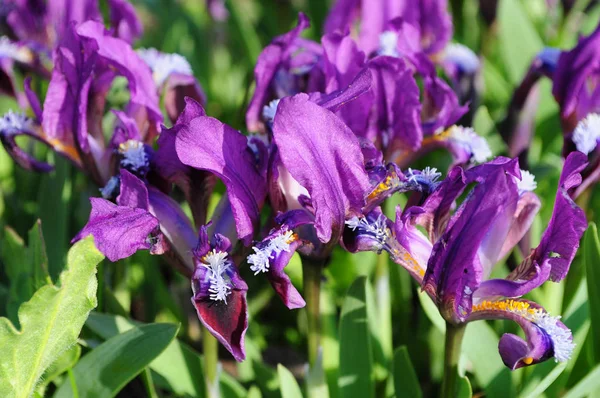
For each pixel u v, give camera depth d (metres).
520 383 0.55
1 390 0.48
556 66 0.58
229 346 0.47
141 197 0.49
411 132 0.54
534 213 0.50
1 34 0.65
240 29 0.82
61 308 0.48
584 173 0.55
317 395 0.53
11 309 0.55
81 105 0.54
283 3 0.82
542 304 0.55
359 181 0.48
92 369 0.50
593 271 0.53
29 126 0.55
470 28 0.86
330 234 0.48
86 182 0.66
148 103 0.54
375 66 0.53
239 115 0.62
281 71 0.55
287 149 0.46
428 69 0.56
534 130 0.66
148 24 0.99
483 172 0.47
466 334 0.54
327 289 0.61
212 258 0.48
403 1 0.62
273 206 0.49
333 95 0.49
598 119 0.55
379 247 0.49
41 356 0.49
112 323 0.54
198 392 0.54
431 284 0.48
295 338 0.64
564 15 0.75
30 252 0.54
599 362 0.54
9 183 0.65
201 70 0.84
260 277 0.63
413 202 0.50
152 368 0.54
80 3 0.63
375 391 0.56
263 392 0.56
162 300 0.60
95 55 0.53
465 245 0.47
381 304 0.57
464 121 0.64
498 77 0.72
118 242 0.48
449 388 0.50
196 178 0.51
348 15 0.63
